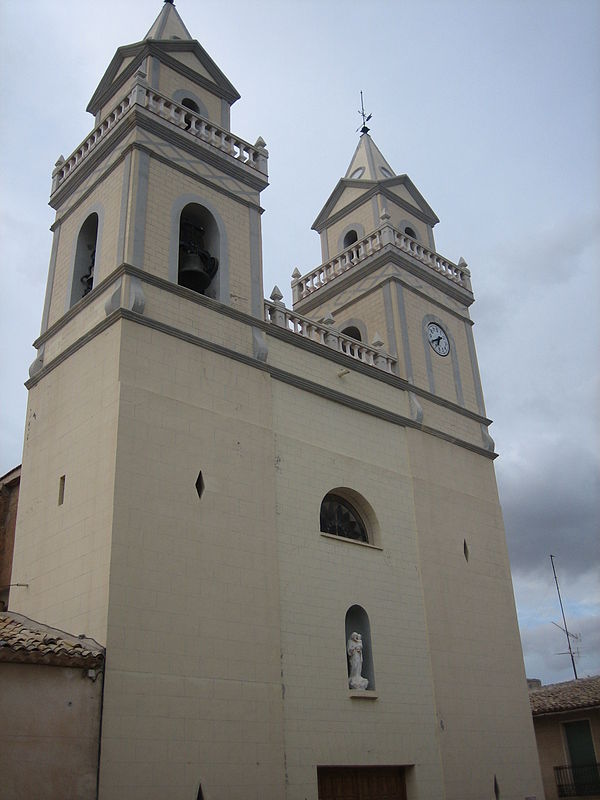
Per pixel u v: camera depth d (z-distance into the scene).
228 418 22.47
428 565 26.88
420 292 32.31
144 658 18.02
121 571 18.39
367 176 36.31
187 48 28.59
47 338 24.47
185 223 25.17
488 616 28.33
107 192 24.61
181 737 17.95
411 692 24.08
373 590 24.52
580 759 33.38
